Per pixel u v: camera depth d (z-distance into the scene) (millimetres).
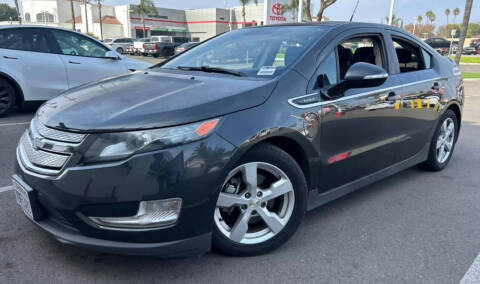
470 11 16469
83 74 7129
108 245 2188
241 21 62906
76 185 2135
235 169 2418
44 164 2277
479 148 5809
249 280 2424
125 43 34688
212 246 2541
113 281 2383
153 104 2344
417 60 4109
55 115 2422
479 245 2938
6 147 5004
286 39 3225
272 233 2691
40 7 67188
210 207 2293
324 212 3449
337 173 3062
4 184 3803
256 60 3078
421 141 4086
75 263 2551
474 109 9656
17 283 2326
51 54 6824
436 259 2725
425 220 3336
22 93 6625
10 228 2955
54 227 2336
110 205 2125
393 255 2762
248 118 2406
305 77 2801
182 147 2180
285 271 2529
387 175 3717
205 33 62688
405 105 3631
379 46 3592
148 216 2162
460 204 3697
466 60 33688
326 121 2836
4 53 6438
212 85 2646
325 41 3074
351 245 2881
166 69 3400
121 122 2178
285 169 2615
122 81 3039
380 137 3408
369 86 3049
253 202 2559
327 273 2523
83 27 61469
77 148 2170
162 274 2461
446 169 4758
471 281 2477
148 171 2117
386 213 3457
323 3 17047
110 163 2117
